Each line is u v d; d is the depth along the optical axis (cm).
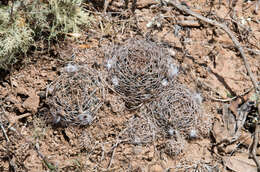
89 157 85
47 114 85
